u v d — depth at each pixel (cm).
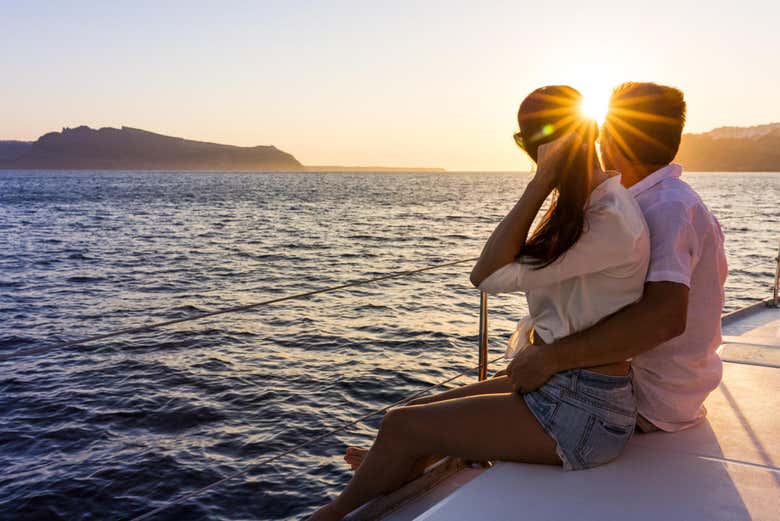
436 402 195
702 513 165
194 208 5734
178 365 995
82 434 739
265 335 1183
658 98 190
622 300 178
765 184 14362
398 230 3625
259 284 1856
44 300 1616
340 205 6325
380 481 195
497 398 188
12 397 853
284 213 5134
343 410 812
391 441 193
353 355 1048
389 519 193
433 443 189
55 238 3181
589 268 174
